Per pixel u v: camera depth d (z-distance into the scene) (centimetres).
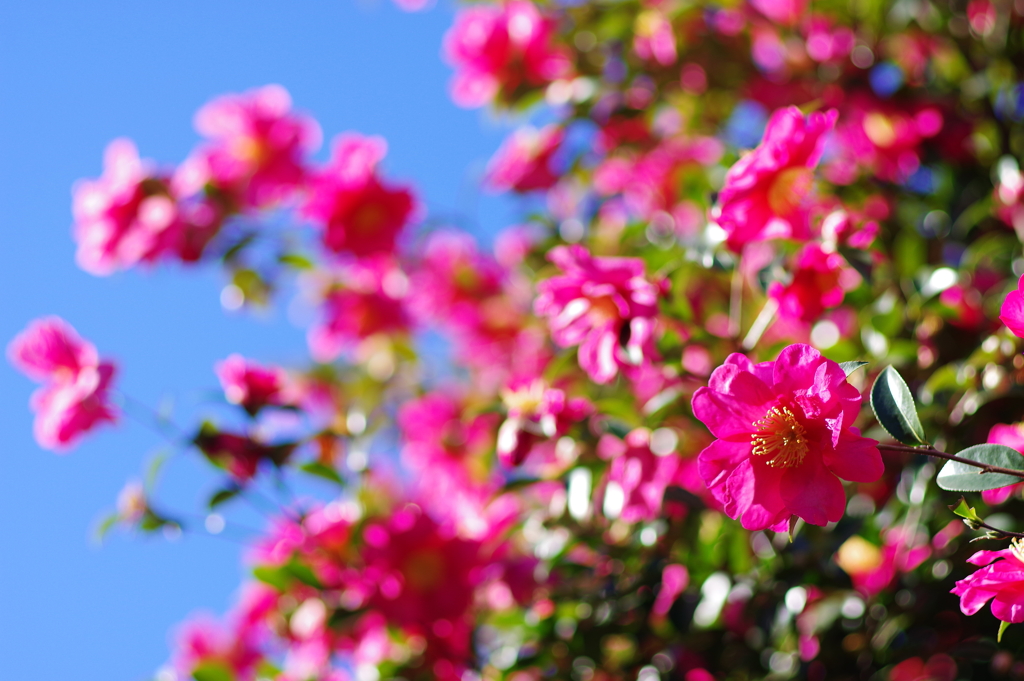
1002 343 117
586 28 169
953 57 156
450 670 134
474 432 169
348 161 158
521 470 141
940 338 126
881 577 128
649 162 178
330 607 134
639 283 117
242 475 135
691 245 126
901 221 144
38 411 139
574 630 131
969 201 145
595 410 125
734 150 135
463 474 172
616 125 168
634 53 168
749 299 131
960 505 101
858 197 141
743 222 115
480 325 195
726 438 101
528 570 136
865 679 126
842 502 100
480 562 134
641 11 165
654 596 130
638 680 130
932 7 155
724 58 166
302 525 134
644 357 117
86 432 137
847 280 126
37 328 139
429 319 197
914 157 153
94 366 138
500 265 192
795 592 125
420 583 133
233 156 164
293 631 145
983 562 100
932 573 122
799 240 116
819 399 100
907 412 101
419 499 175
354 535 132
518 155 173
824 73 162
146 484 134
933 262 142
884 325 125
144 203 158
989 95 146
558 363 129
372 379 185
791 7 168
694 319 122
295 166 164
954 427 119
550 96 170
